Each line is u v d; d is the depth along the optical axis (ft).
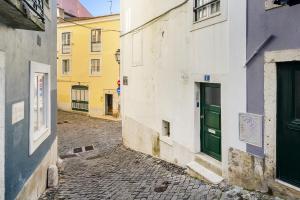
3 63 13.08
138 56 36.01
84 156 40.52
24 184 16.56
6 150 13.60
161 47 28.63
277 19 14.25
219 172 19.12
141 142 35.86
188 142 23.18
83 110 88.89
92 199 19.62
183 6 23.68
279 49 14.19
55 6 28.25
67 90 92.32
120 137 54.90
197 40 21.58
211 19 19.56
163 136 28.63
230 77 17.79
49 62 24.90
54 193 21.44
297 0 12.27
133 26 37.65
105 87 82.89
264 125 15.23
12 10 11.18
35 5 14.60
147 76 33.04
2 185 12.97
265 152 15.16
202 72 20.95
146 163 28.76
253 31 15.85
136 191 20.20
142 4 33.94
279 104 14.55
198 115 22.34
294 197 13.55
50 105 24.98
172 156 26.53
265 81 15.03
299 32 13.08
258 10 15.46
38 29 15.30
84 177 26.35
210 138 21.34
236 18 17.12
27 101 17.31
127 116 41.86
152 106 31.60
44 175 22.31
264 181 15.28
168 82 27.14
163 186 20.34
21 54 16.10
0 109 13.04
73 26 88.74
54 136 28.09
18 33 15.44
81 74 88.02
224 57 18.35
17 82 15.33
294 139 13.82
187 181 20.35
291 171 13.98
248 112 16.38
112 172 27.32
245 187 16.63
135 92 37.70
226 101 18.21
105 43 82.23
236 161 17.34
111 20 80.59
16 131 15.15
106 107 83.92
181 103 24.38
